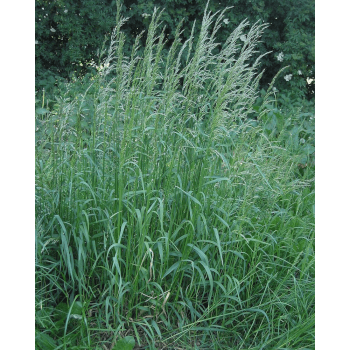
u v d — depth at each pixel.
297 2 7.97
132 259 2.46
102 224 2.67
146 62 2.74
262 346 2.37
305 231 3.28
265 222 3.03
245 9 7.97
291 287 2.81
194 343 2.45
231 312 2.57
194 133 2.79
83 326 2.30
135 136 2.70
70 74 7.75
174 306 2.56
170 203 2.75
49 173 2.83
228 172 2.79
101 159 2.93
